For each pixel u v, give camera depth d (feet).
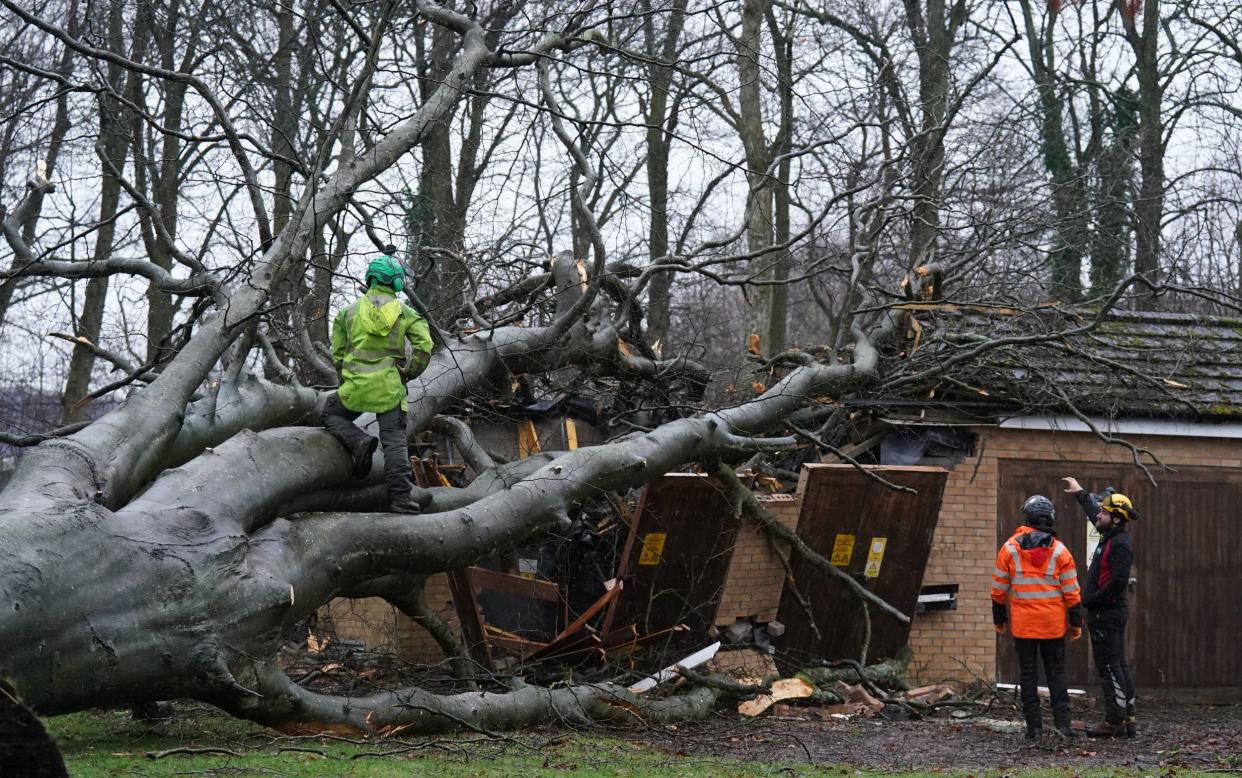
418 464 33.55
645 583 34.83
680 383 42.55
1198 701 42.70
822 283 76.07
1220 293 39.63
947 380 41.65
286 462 25.86
